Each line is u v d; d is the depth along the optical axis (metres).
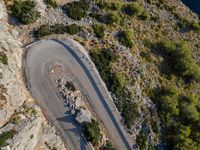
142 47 75.56
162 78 73.62
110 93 65.31
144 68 72.12
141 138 63.88
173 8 86.19
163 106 69.00
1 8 63.84
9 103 51.41
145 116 66.44
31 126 51.28
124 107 65.06
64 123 57.81
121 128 63.06
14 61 58.25
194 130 69.62
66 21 70.44
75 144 57.03
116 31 74.25
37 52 63.12
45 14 69.06
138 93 68.12
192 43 83.62
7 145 47.56
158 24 81.69
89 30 70.69
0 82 51.44
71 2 73.75
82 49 66.81
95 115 62.03
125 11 79.06
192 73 76.94
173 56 77.56
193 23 85.62
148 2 84.25
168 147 66.31
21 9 66.56
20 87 56.59
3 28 61.22
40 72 61.03
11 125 49.84
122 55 70.25
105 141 59.94
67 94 60.09
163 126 67.62
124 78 67.88
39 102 58.12
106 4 76.75
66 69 63.22
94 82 64.12
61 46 65.19
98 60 67.06
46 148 53.41
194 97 73.88
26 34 64.94
